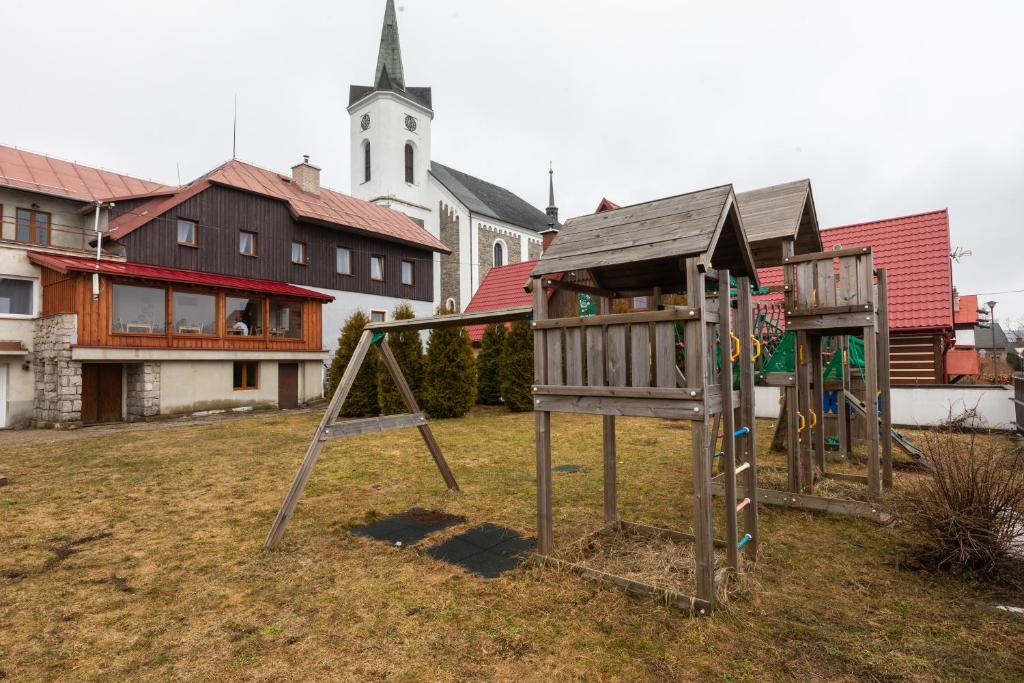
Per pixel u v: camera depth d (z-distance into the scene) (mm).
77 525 4969
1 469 7555
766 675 2617
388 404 14102
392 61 39938
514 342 15000
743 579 3545
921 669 2658
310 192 23109
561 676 2615
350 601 3416
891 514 4660
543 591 3527
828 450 8328
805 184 6332
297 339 18531
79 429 13031
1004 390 10008
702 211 3535
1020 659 2734
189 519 5156
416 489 6246
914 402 10836
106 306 13984
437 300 37375
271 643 2934
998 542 3607
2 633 3053
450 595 3480
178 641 2959
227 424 13016
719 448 8383
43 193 16156
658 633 3004
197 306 16094
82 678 2635
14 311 14258
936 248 13258
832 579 3713
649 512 5285
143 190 19766
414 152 39781
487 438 10102
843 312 5688
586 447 8891
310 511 5398
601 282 4926
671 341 3332
